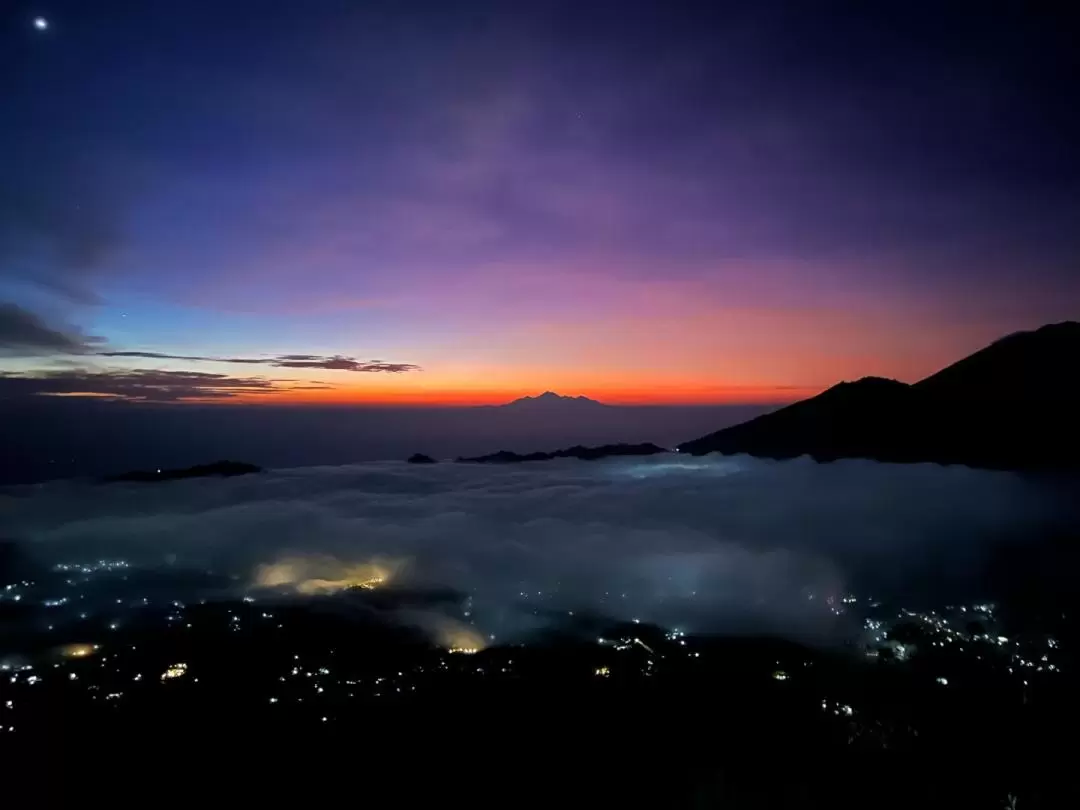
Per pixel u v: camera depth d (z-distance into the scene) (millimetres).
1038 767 15781
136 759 17281
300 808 15117
